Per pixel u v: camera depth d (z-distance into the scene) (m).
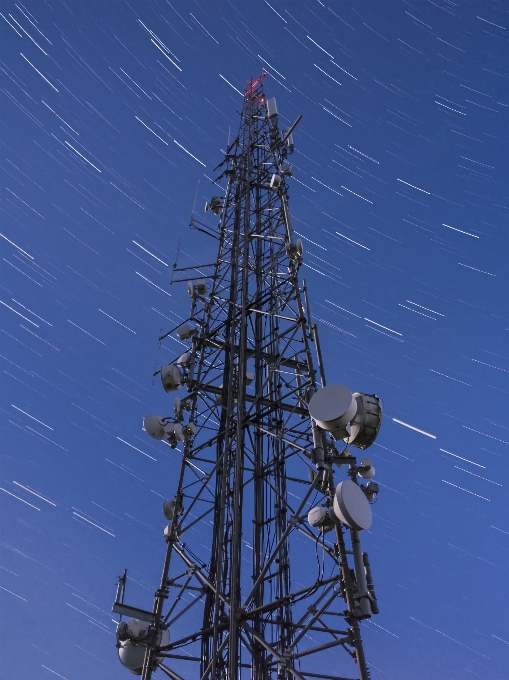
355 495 9.50
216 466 11.88
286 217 14.37
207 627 10.62
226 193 16.14
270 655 9.88
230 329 13.45
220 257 14.90
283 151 16.42
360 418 10.87
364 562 9.39
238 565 10.23
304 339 11.80
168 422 13.08
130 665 11.15
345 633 8.87
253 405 11.88
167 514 11.77
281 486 11.30
